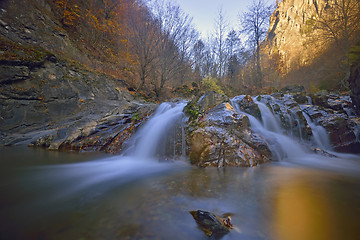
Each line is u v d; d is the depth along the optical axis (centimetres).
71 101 934
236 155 376
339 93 1016
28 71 811
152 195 227
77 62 1131
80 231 147
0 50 744
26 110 771
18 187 258
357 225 160
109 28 1598
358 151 597
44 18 1127
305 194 232
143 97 1386
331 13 1112
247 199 215
